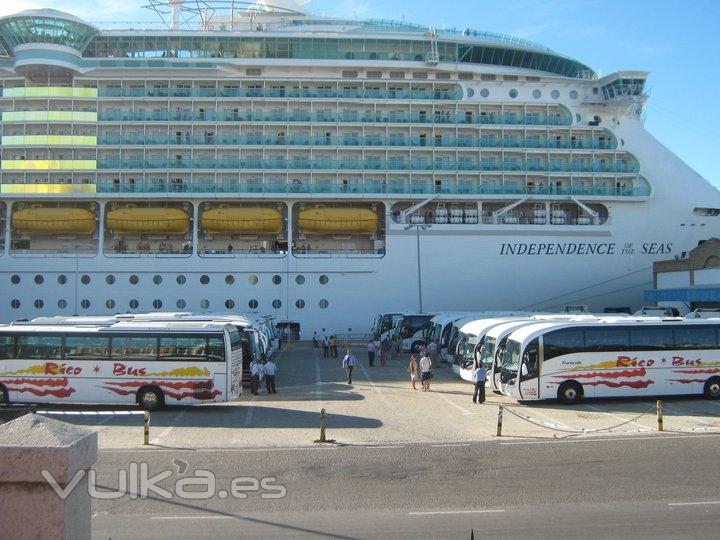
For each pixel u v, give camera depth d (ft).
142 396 71.97
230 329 74.69
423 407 73.46
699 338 77.71
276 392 86.07
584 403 75.66
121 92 151.74
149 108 152.56
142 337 72.79
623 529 31.58
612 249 152.87
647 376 76.33
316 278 150.00
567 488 39.34
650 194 153.69
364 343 148.77
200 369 71.87
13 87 151.94
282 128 153.07
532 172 152.56
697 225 154.81
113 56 155.74
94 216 150.30
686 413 68.33
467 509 35.24
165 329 73.00
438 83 156.56
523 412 69.72
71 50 149.38
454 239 150.82
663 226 154.30
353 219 151.02
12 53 155.33
